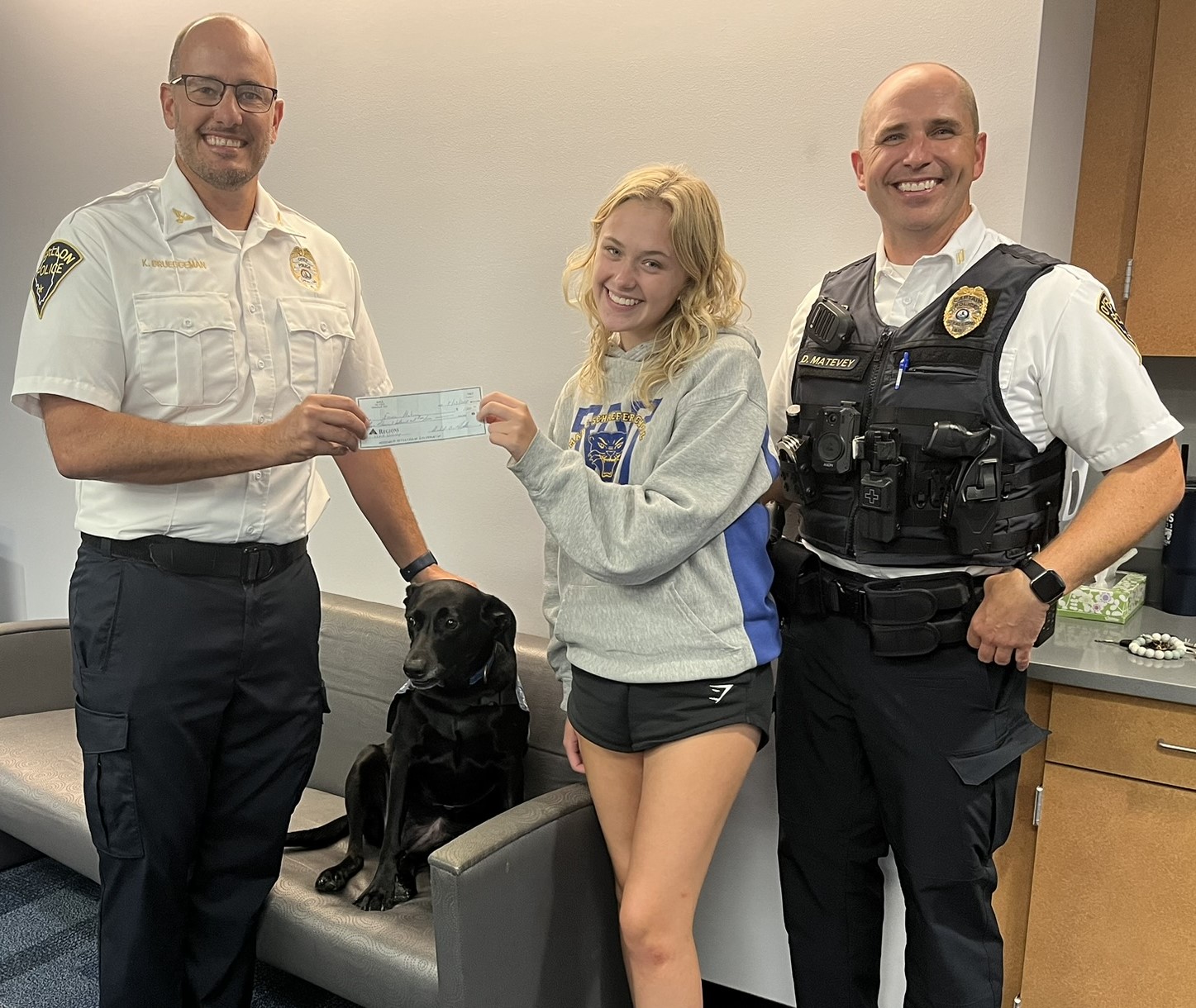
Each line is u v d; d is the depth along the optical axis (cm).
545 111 223
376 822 209
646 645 149
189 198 163
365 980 172
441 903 152
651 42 206
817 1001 183
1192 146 191
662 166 152
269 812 180
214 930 180
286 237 176
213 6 268
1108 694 169
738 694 150
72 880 266
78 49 297
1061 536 148
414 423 154
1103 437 146
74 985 218
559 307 228
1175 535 204
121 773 160
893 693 158
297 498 177
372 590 272
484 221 236
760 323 202
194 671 162
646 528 141
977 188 179
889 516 156
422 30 237
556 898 170
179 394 162
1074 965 179
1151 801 168
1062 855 178
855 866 176
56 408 156
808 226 194
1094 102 203
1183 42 189
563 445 167
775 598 173
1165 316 200
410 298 251
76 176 308
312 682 182
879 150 155
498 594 247
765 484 153
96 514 165
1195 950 167
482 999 156
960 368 150
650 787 151
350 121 253
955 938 161
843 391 163
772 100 194
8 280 333
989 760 153
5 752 241
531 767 210
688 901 149
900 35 181
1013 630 146
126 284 158
